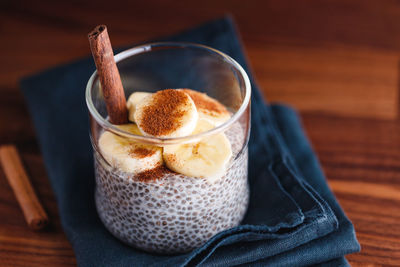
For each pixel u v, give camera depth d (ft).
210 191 1.00
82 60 1.45
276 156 1.23
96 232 1.13
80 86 1.40
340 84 1.52
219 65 1.12
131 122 1.07
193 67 1.18
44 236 1.17
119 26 1.71
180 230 1.04
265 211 1.13
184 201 1.00
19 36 1.67
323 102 1.47
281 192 1.13
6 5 1.77
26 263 1.12
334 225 1.05
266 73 1.56
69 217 1.16
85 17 1.74
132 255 1.08
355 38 1.67
